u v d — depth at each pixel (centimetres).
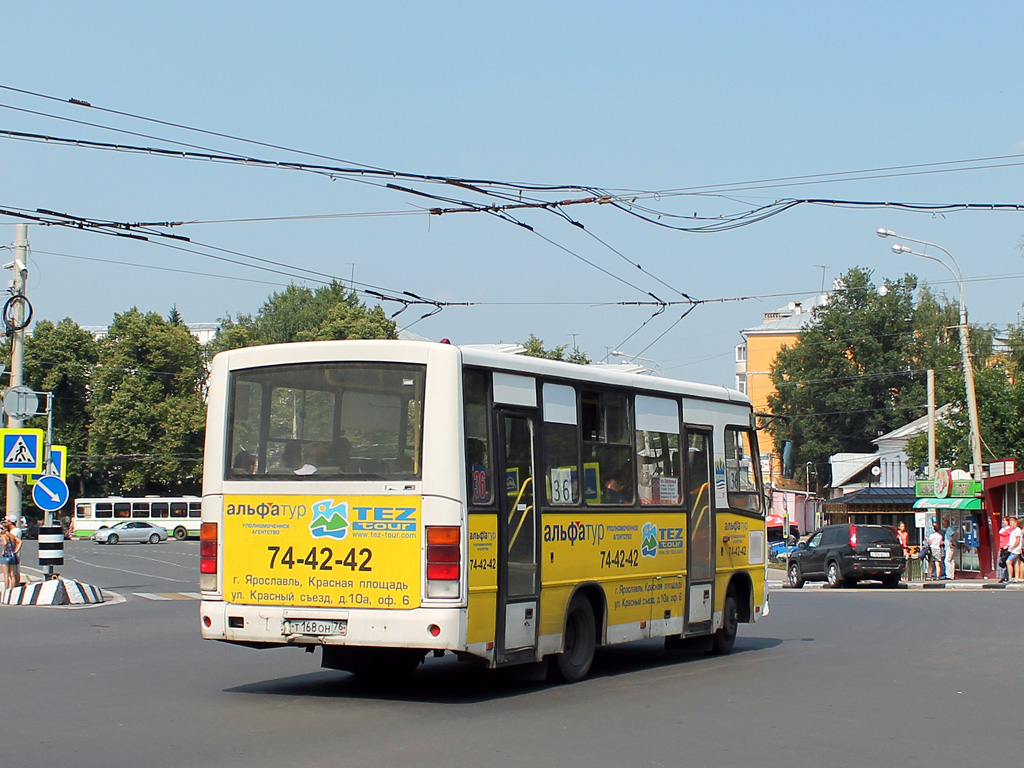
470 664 1377
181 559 5141
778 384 8406
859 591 3181
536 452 1146
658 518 1353
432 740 859
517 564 1102
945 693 1153
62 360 8338
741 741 882
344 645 1031
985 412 4819
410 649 1058
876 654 1510
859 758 827
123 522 8050
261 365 1100
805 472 8300
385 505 1030
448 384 1034
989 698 1123
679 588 1391
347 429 1059
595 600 1245
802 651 1552
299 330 8588
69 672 1247
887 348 8269
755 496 1603
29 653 1427
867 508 5450
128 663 1336
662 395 1386
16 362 2478
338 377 1069
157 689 1126
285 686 1157
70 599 2308
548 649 1151
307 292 8838
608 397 1281
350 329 7650
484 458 1072
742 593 1570
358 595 1030
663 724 951
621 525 1280
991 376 4847
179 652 1456
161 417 8094
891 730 943
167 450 8075
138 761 774
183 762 771
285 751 811
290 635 1049
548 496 1159
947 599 2734
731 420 1550
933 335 8044
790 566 3662
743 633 1833
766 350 10294
